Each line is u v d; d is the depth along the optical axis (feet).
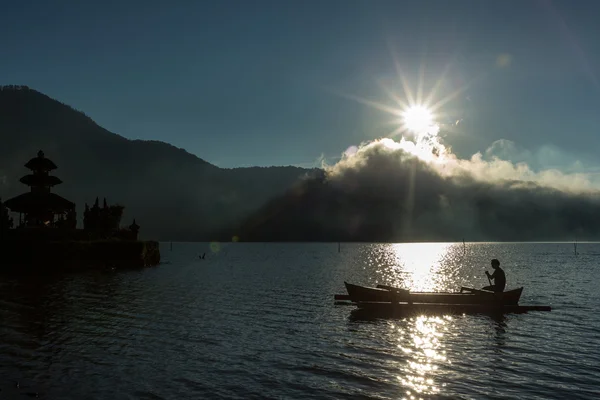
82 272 194.49
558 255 489.26
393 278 197.98
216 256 492.54
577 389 43.88
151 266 258.98
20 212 237.25
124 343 60.95
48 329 69.62
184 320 78.69
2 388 42.52
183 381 45.60
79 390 42.47
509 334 68.90
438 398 41.34
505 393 42.78
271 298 111.14
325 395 42.09
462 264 325.21
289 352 57.62
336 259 424.87
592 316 84.38
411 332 70.23
